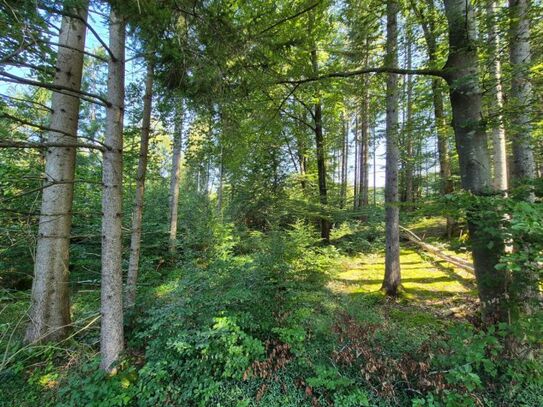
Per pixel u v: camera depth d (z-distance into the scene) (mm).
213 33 2881
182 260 8062
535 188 2377
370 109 7223
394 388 2428
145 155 4691
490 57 3227
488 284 2705
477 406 2139
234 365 2695
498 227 2379
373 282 6617
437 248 9172
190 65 2988
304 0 4535
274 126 5430
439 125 5086
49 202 3643
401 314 4637
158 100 3873
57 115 3670
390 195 5715
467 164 3020
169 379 2713
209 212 10570
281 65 4191
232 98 3678
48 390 2822
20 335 3691
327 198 10461
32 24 2256
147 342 3273
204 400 2541
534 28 3230
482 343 2252
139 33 2564
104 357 2943
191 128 4773
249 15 3717
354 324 2906
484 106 3729
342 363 2689
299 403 2506
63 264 3719
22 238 3771
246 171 11914
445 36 4395
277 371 2764
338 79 5781
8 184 3906
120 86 3025
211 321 2971
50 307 3570
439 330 3650
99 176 6492
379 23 5043
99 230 6000
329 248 8211
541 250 2018
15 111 4445
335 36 6352
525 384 2266
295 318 3275
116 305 3018
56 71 3629
